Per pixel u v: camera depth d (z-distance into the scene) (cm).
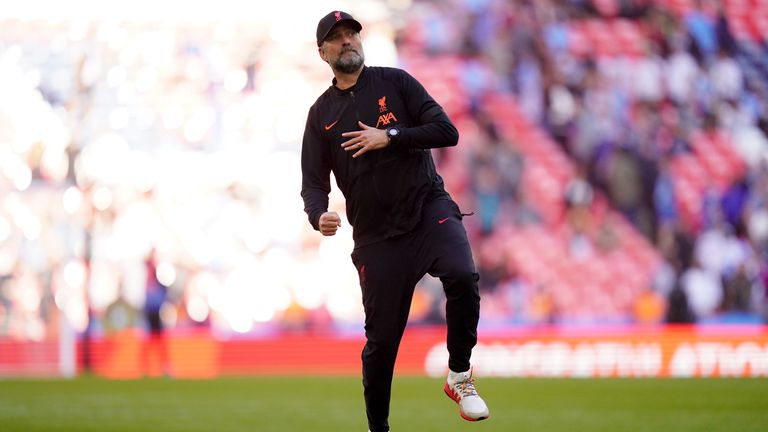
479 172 5484
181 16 5534
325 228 1462
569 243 5356
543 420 2484
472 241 5344
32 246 5103
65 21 5441
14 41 5372
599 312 5231
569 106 5666
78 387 3747
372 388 1538
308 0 5631
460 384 1520
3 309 4994
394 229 1484
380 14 5734
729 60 5853
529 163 5516
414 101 1498
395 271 1488
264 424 2467
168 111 5375
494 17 5794
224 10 5569
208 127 5381
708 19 5916
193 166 5312
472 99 5656
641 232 5422
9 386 3816
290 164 5359
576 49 5775
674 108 5731
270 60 5512
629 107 5700
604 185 5497
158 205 5222
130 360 4794
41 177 5209
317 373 4616
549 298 5188
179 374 4691
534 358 4669
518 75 5709
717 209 5500
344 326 5012
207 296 5062
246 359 4788
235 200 5284
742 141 5706
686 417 2492
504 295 5222
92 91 5347
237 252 5191
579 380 3997
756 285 5353
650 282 5294
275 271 5156
